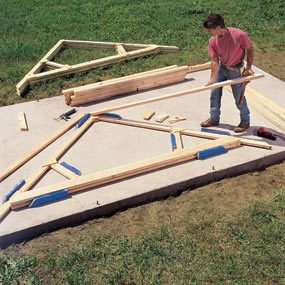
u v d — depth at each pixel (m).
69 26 10.31
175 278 4.15
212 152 5.66
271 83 7.50
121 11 11.13
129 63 8.52
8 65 8.55
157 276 4.17
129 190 5.15
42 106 7.06
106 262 4.34
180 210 5.02
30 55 8.89
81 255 4.41
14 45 9.32
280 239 4.50
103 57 8.79
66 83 7.87
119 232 4.74
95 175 5.27
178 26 10.14
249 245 4.46
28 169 5.59
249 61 5.63
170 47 8.94
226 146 5.79
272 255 4.31
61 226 4.84
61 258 4.40
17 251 4.56
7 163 5.73
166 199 5.20
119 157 5.73
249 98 6.90
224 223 4.77
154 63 8.49
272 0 11.44
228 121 6.44
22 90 7.50
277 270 4.16
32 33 9.98
